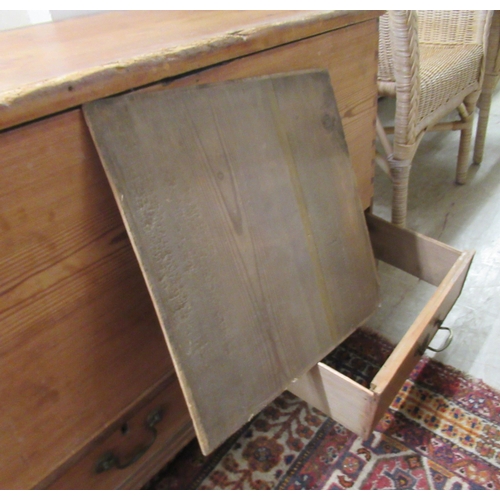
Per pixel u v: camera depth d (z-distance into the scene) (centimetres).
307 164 66
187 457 79
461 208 140
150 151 47
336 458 76
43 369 48
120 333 55
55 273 46
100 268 50
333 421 82
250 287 57
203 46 49
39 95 38
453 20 128
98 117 43
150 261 47
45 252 44
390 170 114
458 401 83
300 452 78
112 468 64
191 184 51
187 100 51
